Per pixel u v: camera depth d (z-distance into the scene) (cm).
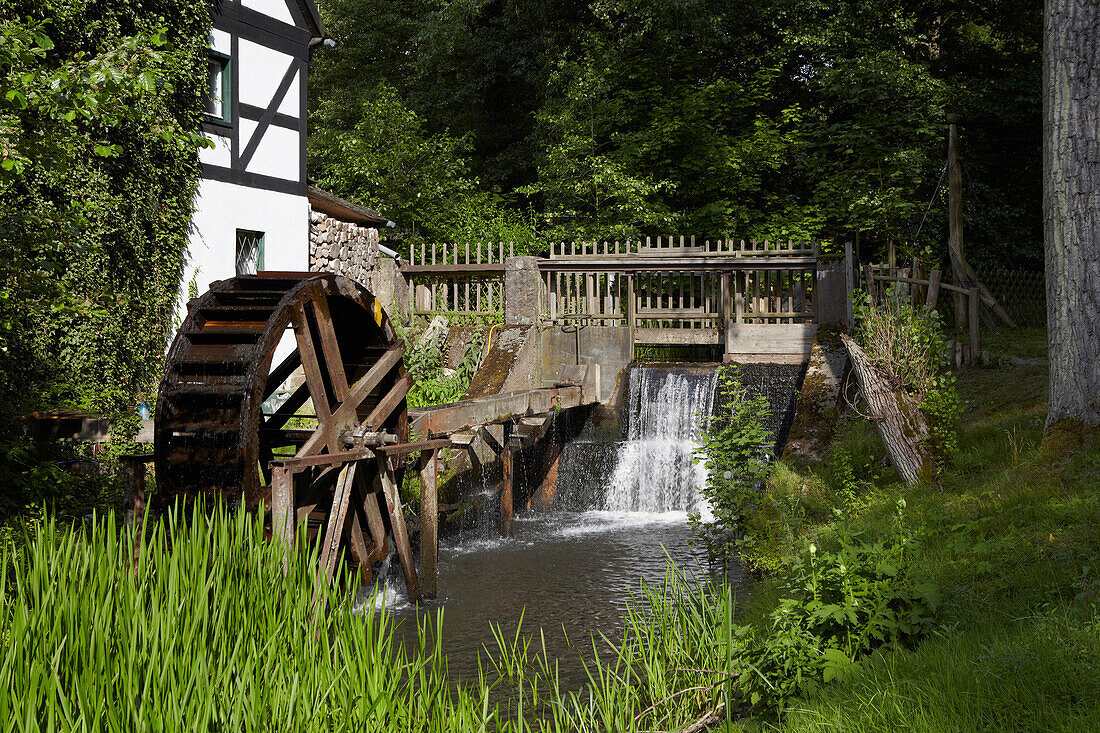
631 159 2180
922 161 1958
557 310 1697
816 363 1296
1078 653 405
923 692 394
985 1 2203
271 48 1614
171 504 747
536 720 542
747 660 502
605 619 786
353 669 427
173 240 1374
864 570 516
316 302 827
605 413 1521
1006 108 2088
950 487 797
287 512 731
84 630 405
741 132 2272
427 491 895
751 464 867
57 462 946
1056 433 755
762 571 782
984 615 491
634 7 2175
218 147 1491
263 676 420
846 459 930
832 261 1448
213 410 745
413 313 1742
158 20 1327
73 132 800
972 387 1130
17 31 684
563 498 1406
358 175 2309
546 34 2638
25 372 1129
